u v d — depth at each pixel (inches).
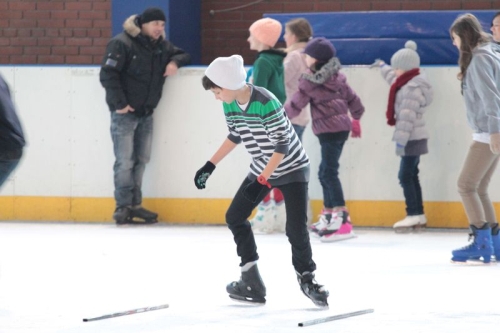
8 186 991.0
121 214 941.2
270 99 492.1
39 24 1251.8
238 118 505.0
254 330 465.1
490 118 642.2
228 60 491.2
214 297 560.1
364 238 856.3
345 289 587.2
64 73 974.4
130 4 1090.7
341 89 829.8
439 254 749.9
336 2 1204.5
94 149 975.0
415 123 874.8
